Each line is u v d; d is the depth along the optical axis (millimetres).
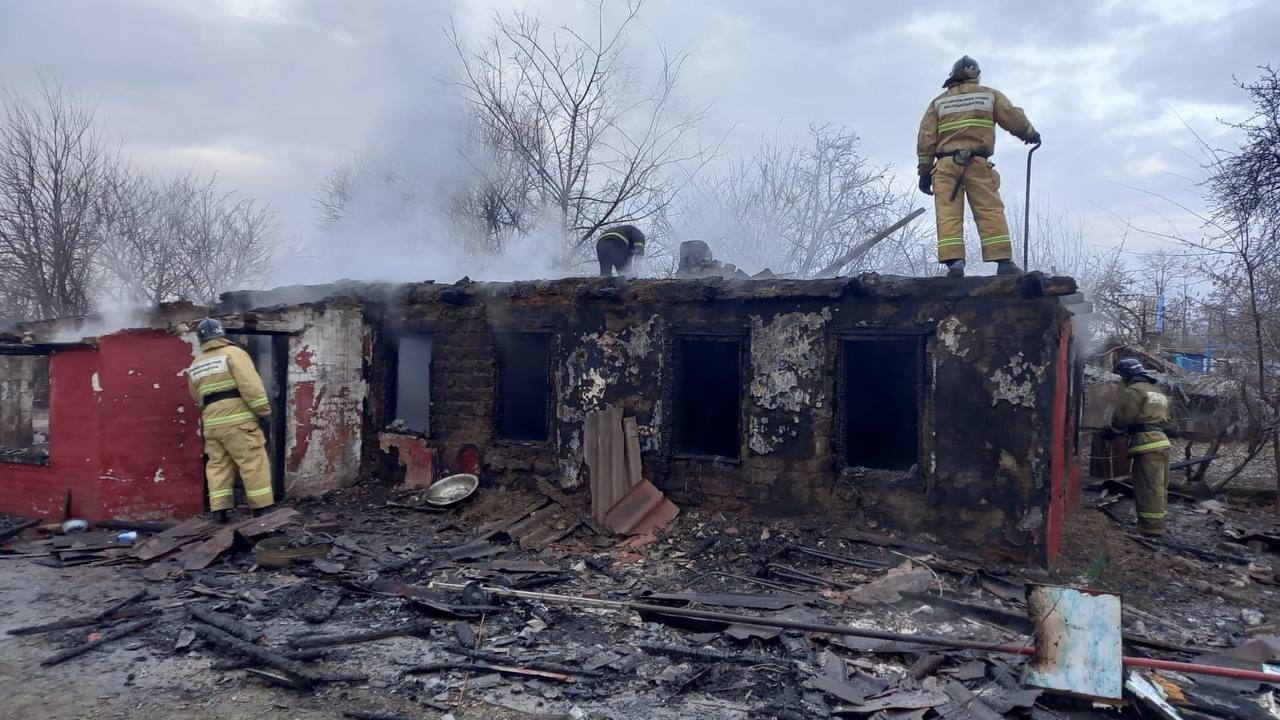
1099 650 3969
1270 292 9938
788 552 6598
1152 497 7926
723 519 7297
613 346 7961
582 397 8117
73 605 5695
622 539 7250
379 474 9508
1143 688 4020
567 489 8164
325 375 9172
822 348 6965
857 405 8016
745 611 5387
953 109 6547
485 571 6406
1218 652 4828
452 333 9000
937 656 4574
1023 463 6156
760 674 4465
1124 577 6547
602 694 4250
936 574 6027
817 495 7004
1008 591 5699
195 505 8430
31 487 8484
